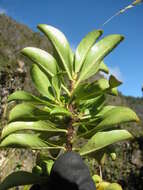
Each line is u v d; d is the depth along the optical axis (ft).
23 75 2.37
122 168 4.61
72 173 0.79
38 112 0.94
